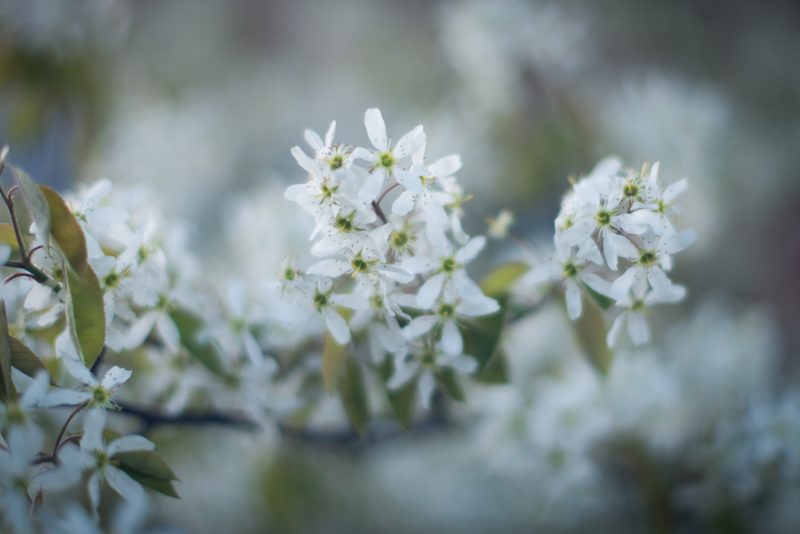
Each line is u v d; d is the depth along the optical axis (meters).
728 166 0.70
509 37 0.63
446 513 0.59
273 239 0.47
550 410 0.47
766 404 0.49
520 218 0.64
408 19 0.94
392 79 0.91
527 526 0.56
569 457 0.47
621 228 0.36
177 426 0.42
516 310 0.41
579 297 0.37
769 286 0.79
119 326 0.40
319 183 0.36
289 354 0.42
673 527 0.48
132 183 0.65
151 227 0.38
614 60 0.85
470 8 0.63
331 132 0.36
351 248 0.36
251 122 0.88
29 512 0.36
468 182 0.64
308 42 0.96
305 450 0.49
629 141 0.63
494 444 0.48
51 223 0.36
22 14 0.56
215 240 0.69
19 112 0.57
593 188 0.37
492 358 0.39
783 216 0.80
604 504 0.51
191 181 0.70
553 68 0.64
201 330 0.40
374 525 0.58
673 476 0.49
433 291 0.37
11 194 0.36
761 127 0.81
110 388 0.36
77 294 0.36
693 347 0.52
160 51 0.94
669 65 0.85
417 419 0.47
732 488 0.48
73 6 0.58
